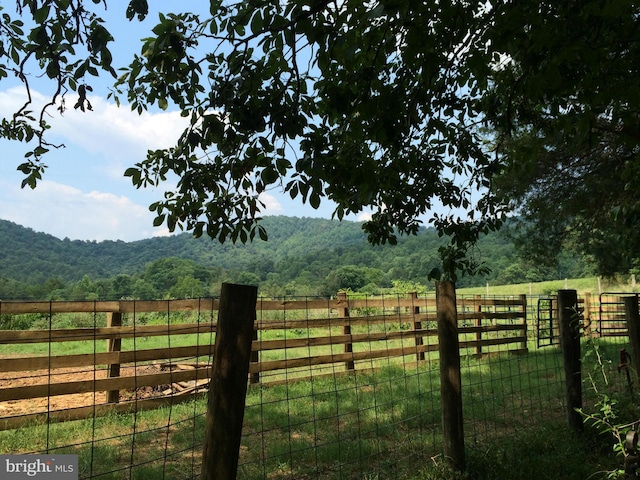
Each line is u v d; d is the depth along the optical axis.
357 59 2.37
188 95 2.94
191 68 2.64
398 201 4.50
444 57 2.10
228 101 2.54
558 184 11.91
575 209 11.82
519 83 2.53
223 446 2.25
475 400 6.48
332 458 4.65
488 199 4.75
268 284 86.19
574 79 2.60
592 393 6.52
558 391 7.00
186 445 5.11
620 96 2.57
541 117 4.03
